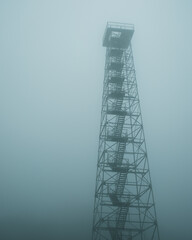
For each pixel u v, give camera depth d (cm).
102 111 3020
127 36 3158
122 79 2956
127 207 2503
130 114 2839
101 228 2481
